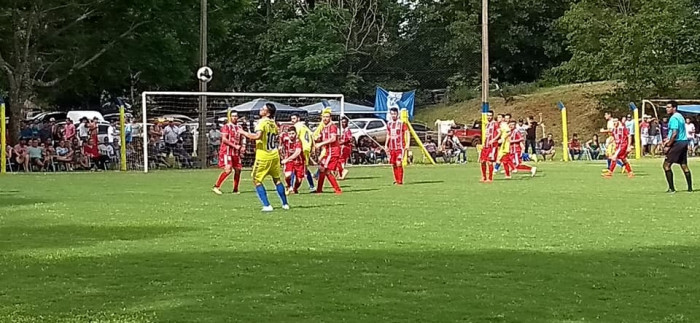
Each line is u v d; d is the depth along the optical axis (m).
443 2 68.25
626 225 13.53
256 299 8.16
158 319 7.39
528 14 65.44
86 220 14.49
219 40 42.91
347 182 23.67
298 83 62.59
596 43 51.62
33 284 8.94
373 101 67.56
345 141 24.61
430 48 69.25
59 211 15.95
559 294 8.35
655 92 49.91
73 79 40.50
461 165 33.47
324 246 11.41
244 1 41.84
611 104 51.16
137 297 8.28
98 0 36.47
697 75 51.12
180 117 40.19
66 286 8.83
